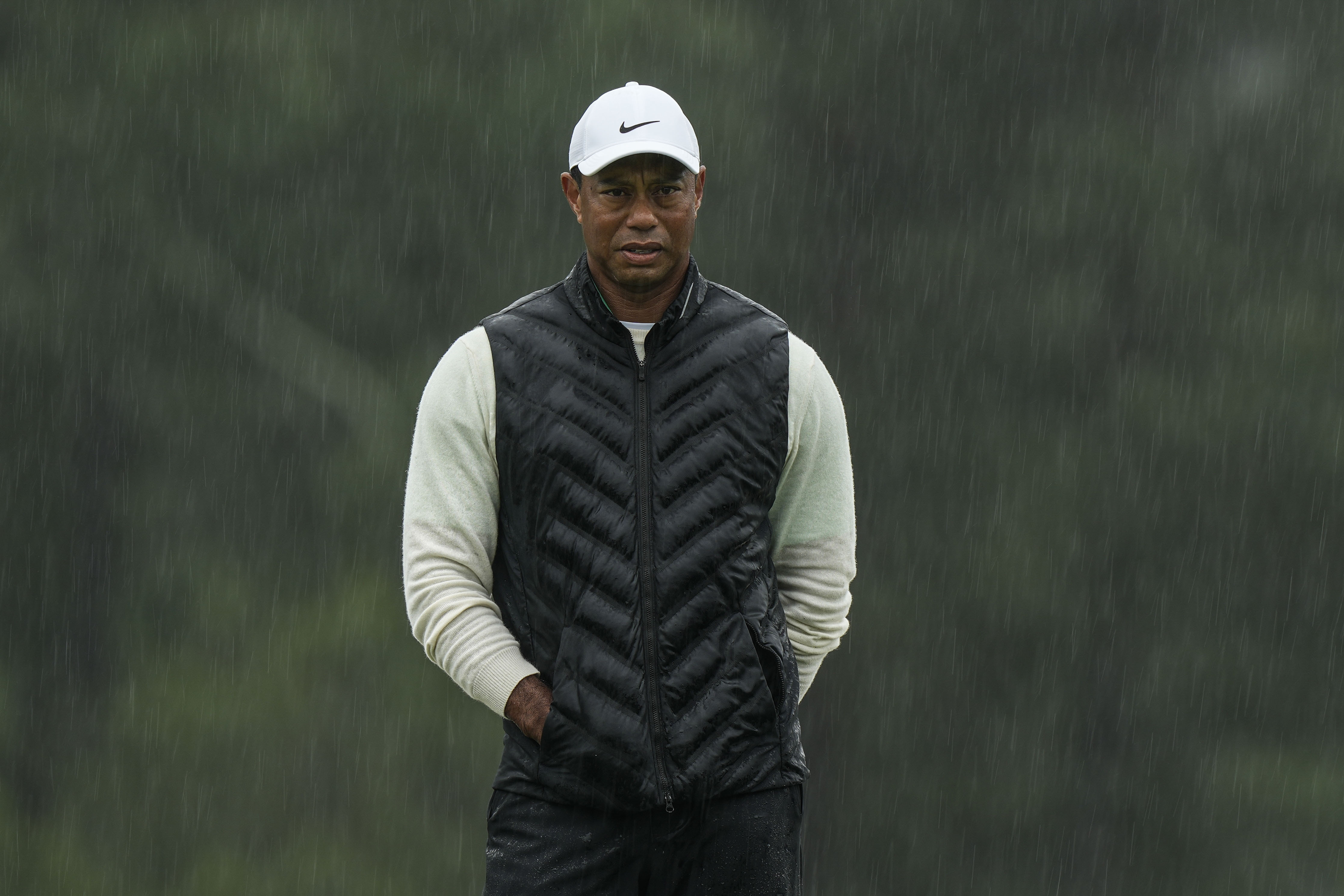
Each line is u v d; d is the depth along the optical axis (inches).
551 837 413.1
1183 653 2896.2
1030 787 2906.0
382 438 2719.0
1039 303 2844.5
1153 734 2903.5
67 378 2746.1
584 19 2564.0
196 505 2807.6
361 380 2706.7
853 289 2810.0
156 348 2758.4
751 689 409.7
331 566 2768.2
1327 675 2893.7
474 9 2603.3
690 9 2615.7
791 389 426.0
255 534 2797.7
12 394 2755.9
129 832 2674.7
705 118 2598.4
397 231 2645.2
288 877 2603.3
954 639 2918.3
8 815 2758.4
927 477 2874.0
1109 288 2866.6
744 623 412.5
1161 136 2886.3
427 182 2623.0
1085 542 2886.3
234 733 2655.0
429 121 2593.5
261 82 2610.7
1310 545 2881.4
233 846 2645.2
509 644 417.7
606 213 414.3
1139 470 2878.9
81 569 2824.8
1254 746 2920.8
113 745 2751.0
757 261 2709.2
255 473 2812.5
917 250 2822.3
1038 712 2901.1
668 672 406.6
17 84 2647.6
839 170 2780.5
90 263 2699.3
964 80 2824.8
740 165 2635.3
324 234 2664.9
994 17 2842.0
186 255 2684.5
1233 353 2878.9
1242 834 2908.5
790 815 419.2
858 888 2933.1
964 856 2933.1
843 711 2950.3
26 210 2664.9
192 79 2613.2
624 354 417.7
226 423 2800.2
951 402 2859.3
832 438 436.1
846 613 450.3
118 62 2620.6
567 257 2625.5
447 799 2689.5
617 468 411.8
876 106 2790.4
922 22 2807.6
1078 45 2856.8
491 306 2623.0
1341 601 2878.9
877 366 2837.1
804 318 2778.1
